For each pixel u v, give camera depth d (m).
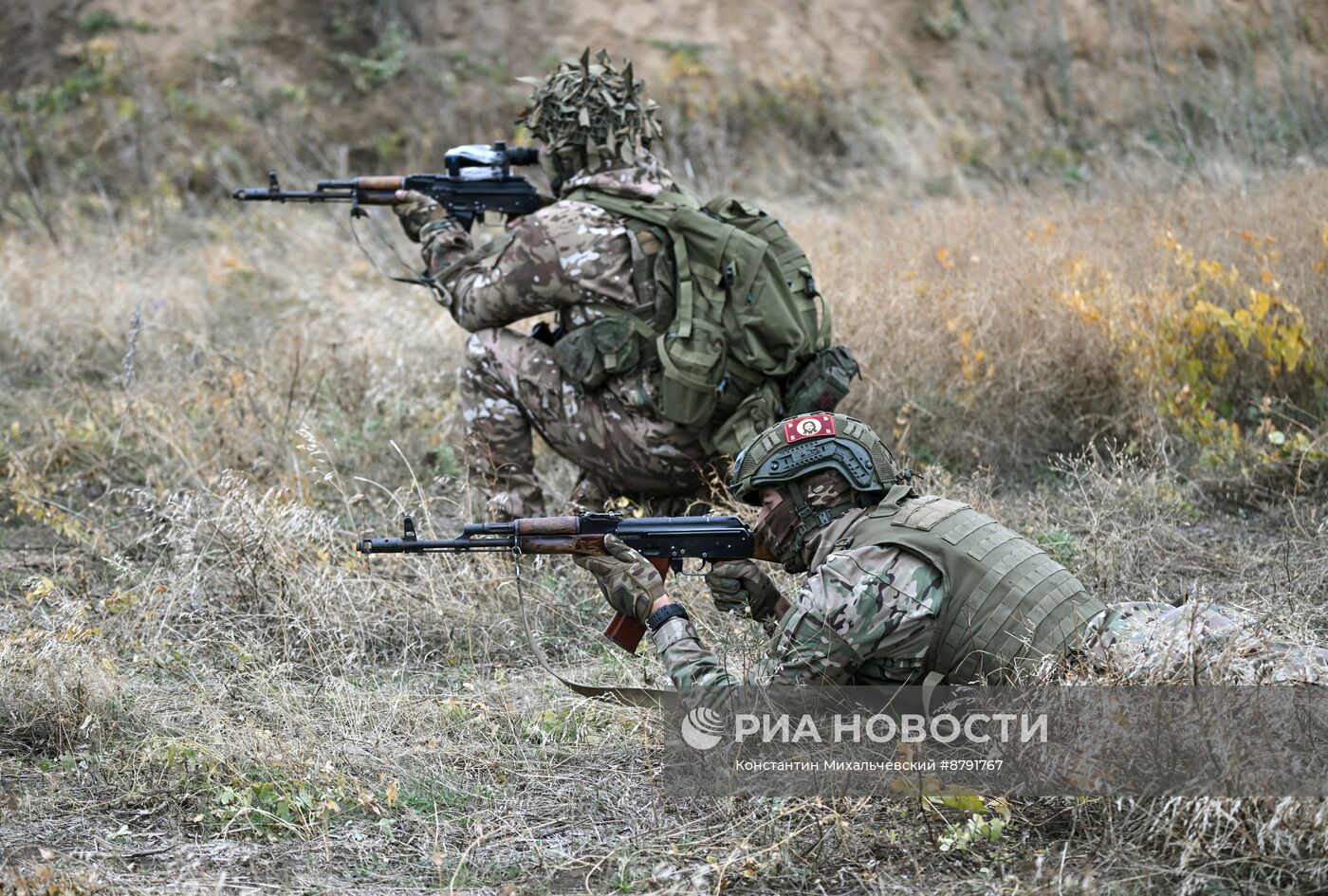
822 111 43.78
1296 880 9.58
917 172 38.97
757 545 12.16
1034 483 19.59
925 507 11.57
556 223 16.23
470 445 17.48
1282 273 21.69
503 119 43.03
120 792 11.82
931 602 11.17
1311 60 43.59
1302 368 19.89
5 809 11.41
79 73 42.34
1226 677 10.55
